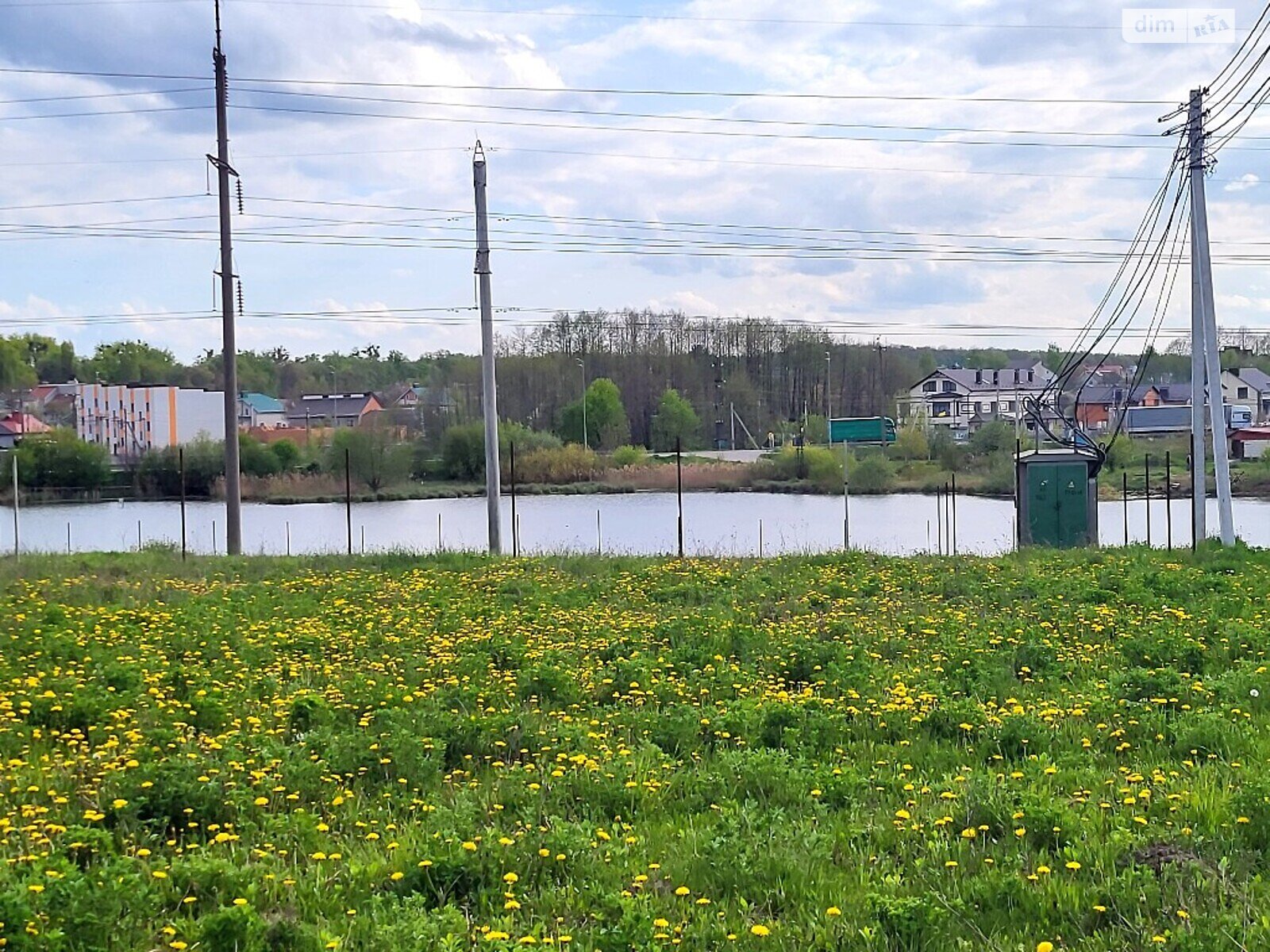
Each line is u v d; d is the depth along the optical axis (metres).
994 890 5.71
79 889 5.36
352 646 12.84
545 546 28.42
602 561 21.11
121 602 15.75
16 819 6.84
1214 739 8.31
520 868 6.09
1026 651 11.59
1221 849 6.17
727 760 7.94
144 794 7.14
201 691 10.18
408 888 5.90
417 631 13.66
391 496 47.59
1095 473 26.20
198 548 29.33
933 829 6.63
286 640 13.01
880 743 8.83
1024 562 20.00
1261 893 5.59
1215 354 21.78
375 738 8.59
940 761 8.30
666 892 5.90
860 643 12.77
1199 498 22.83
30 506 45.31
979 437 53.00
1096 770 7.88
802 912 5.59
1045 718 9.19
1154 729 8.68
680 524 22.73
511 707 9.96
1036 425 38.00
